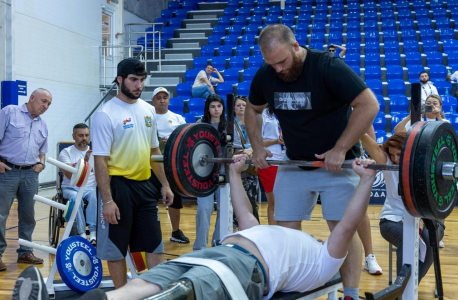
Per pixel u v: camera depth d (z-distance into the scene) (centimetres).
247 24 1260
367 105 220
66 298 321
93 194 465
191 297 175
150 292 180
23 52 780
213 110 425
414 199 205
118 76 272
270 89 244
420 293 340
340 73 222
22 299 168
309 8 1288
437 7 1268
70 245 317
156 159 281
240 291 187
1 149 401
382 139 826
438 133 205
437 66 1006
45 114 841
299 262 215
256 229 216
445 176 209
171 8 1427
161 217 641
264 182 436
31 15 798
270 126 439
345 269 246
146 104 289
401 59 1040
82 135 490
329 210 251
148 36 1253
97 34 1010
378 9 1270
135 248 281
